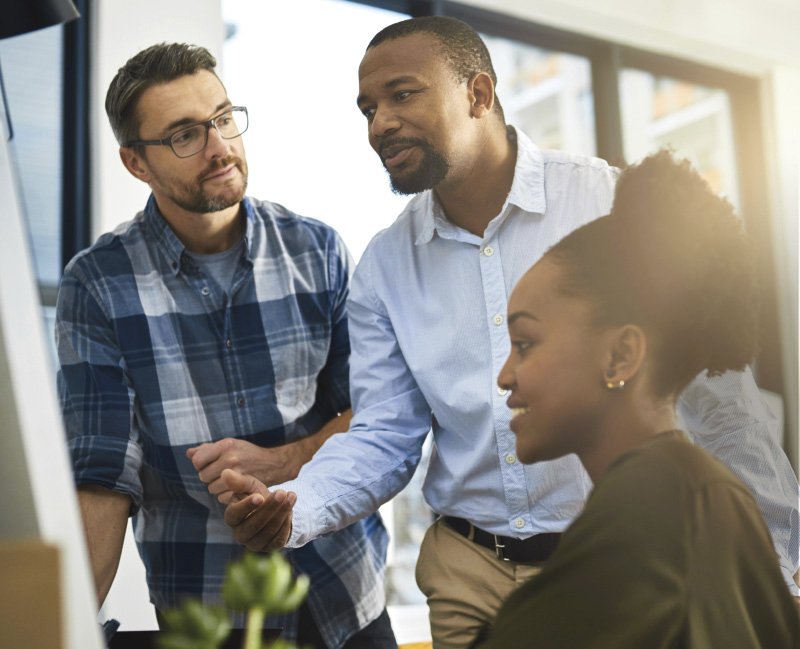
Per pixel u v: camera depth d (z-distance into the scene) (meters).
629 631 0.69
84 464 1.71
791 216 5.10
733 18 4.90
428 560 1.60
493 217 1.58
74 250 3.15
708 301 0.86
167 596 1.81
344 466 1.58
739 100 5.19
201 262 1.85
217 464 1.71
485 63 1.53
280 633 1.09
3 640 0.52
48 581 0.52
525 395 0.90
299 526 1.49
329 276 1.91
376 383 1.67
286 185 3.37
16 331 0.58
